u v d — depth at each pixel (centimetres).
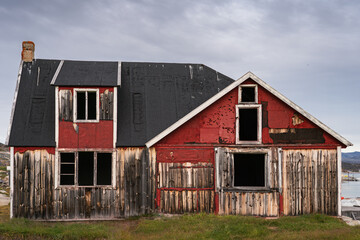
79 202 1384
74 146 1392
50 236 1056
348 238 925
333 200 1409
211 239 981
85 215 1381
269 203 1398
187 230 1096
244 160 1881
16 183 1359
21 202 1359
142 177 1408
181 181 1404
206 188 1405
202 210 1398
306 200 1405
